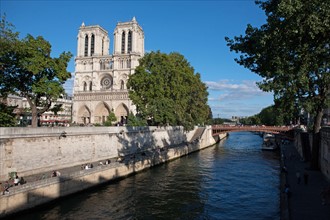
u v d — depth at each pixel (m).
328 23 15.38
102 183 36.72
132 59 108.81
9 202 24.14
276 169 51.09
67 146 41.19
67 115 128.38
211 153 75.88
